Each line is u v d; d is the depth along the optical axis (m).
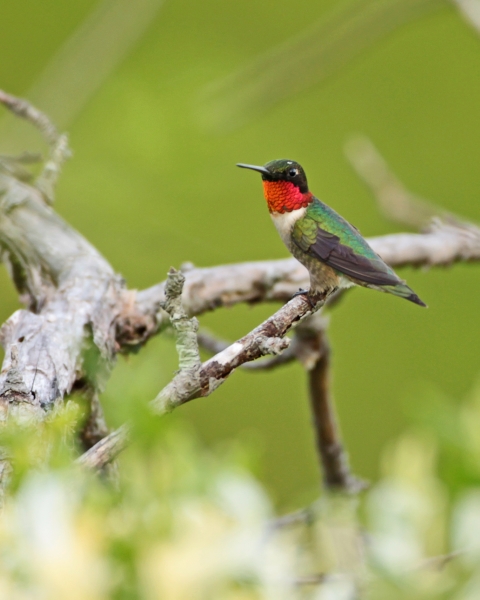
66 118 14.23
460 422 4.61
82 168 14.45
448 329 16.14
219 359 4.81
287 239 8.65
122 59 14.90
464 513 4.54
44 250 8.02
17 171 8.88
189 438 4.10
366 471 15.05
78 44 14.45
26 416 5.45
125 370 4.38
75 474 3.91
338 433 8.52
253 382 15.56
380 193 11.16
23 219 8.29
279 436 15.26
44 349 6.43
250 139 16.72
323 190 16.73
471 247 9.60
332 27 13.25
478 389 4.84
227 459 4.09
